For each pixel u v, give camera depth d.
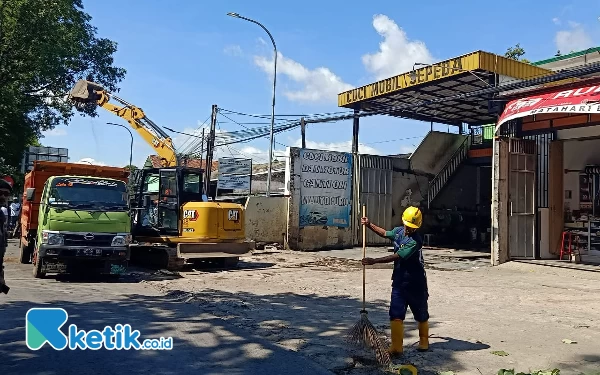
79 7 29.78
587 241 17.36
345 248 23.94
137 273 14.03
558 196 17.83
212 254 15.01
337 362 6.10
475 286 12.58
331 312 9.14
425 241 25.69
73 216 11.91
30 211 14.38
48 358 5.89
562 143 17.88
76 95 19.75
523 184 17.16
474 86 20.92
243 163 29.92
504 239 16.66
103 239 12.03
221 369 5.71
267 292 11.32
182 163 24.89
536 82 14.84
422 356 6.38
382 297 10.84
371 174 25.17
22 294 9.75
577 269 15.09
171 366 5.77
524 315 9.06
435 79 20.00
